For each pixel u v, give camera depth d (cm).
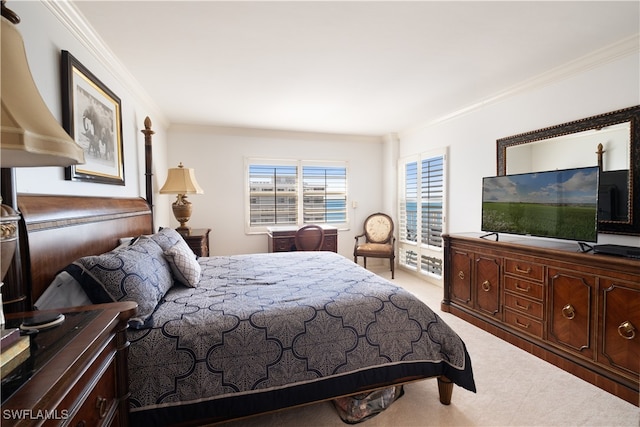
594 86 241
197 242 335
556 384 199
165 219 415
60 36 170
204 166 461
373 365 163
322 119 423
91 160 201
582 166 248
